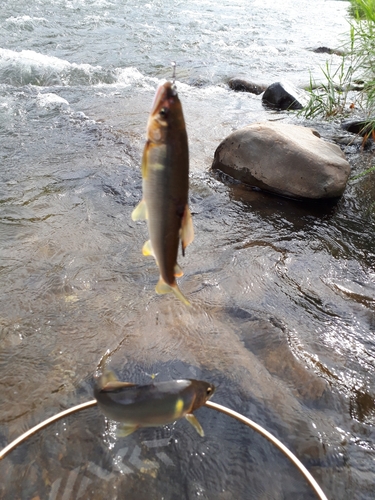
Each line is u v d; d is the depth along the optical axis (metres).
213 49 2.88
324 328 0.74
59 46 2.64
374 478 0.51
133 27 3.24
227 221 1.07
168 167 0.34
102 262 0.89
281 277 0.87
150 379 0.62
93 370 0.63
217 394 0.60
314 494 0.48
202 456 0.51
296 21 4.08
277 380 0.62
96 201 1.12
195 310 0.76
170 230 0.35
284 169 1.17
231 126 1.67
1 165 1.28
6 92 1.88
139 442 0.52
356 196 1.21
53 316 0.74
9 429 0.54
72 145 1.44
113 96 1.95
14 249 0.92
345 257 0.95
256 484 0.49
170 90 0.33
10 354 0.66
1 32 2.79
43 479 0.48
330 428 0.56
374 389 0.62
